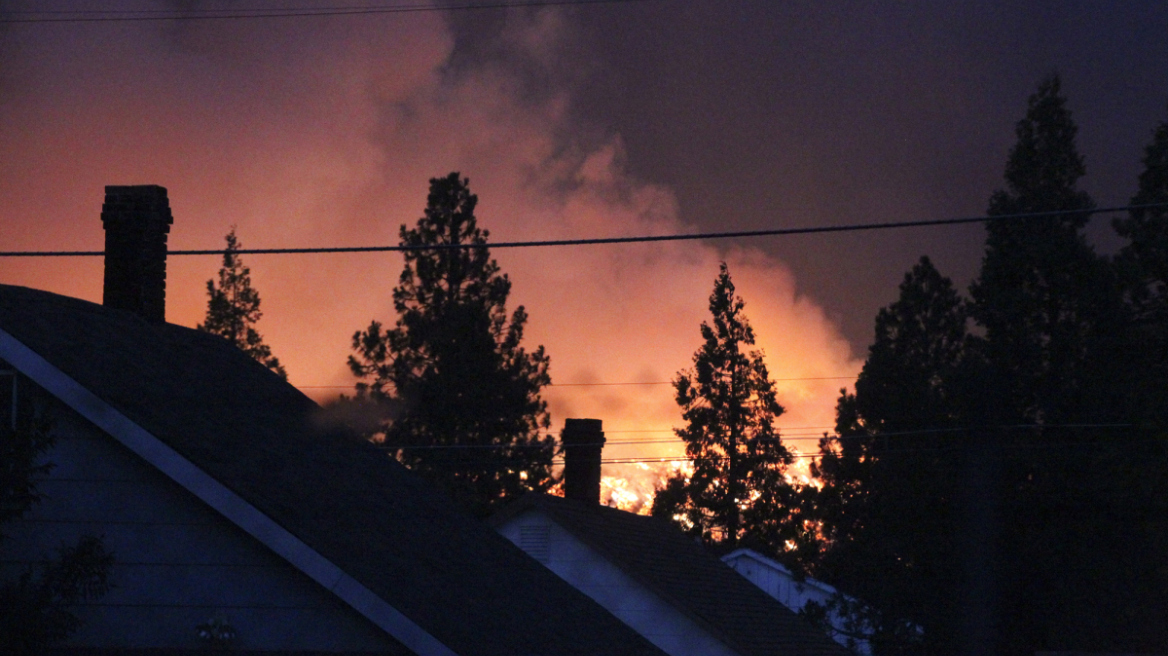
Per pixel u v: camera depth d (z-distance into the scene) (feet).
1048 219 295.69
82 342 112.27
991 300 299.99
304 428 138.41
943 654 281.13
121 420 99.14
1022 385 290.76
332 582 96.02
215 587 99.40
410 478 155.84
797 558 363.76
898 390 319.27
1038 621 273.33
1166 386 248.93
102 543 99.81
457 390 386.11
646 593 219.82
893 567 291.79
